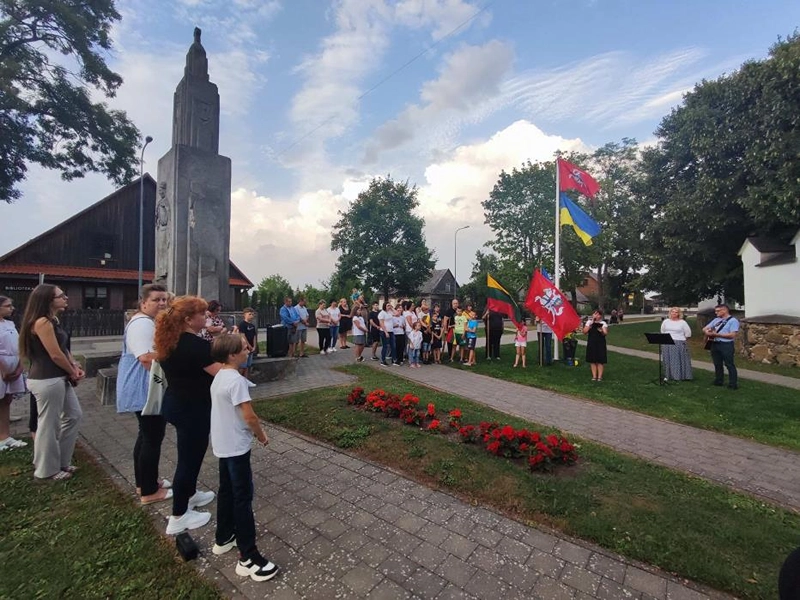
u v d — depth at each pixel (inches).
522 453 178.7
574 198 1309.1
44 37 707.4
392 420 226.7
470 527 131.0
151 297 142.9
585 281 1515.7
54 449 157.3
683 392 329.1
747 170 582.2
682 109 685.9
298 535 124.7
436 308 495.5
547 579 106.7
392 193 1825.8
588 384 355.9
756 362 504.7
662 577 108.8
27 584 100.7
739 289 719.7
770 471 186.5
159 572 106.1
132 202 1128.8
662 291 803.4
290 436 212.8
